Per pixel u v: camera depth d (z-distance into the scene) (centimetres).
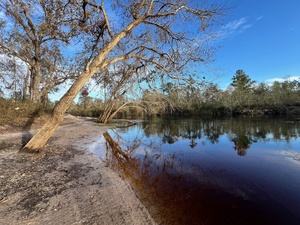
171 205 444
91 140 1242
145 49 1136
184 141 1382
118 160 814
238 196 512
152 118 3975
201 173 690
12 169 558
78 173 577
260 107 4694
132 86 2084
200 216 408
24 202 387
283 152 1004
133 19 929
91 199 420
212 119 3475
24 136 1021
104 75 1648
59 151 810
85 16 954
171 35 969
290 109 4375
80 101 4431
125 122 2992
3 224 312
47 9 969
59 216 346
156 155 963
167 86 1191
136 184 545
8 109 1356
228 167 765
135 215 374
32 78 1802
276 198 504
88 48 1290
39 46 1767
